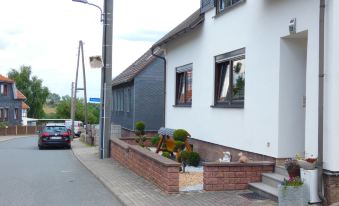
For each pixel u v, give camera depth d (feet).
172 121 62.64
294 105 34.04
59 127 98.68
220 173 33.45
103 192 36.73
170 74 64.18
